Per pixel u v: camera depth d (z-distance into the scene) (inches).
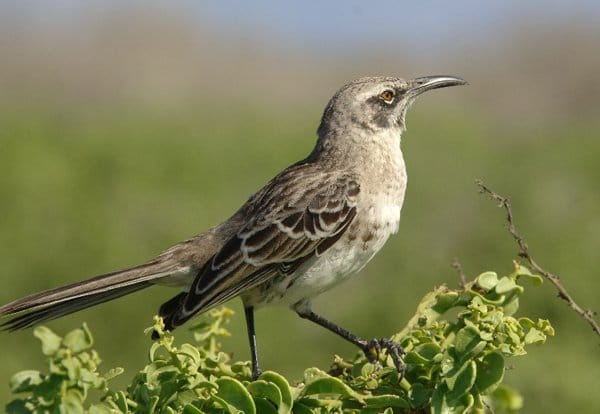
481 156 753.0
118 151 721.6
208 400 239.0
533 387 424.8
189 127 858.1
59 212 619.5
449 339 262.2
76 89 1172.5
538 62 1232.2
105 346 525.7
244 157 759.1
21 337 510.6
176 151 735.1
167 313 332.2
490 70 1226.6
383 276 585.9
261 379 242.1
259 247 339.6
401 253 595.5
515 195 647.1
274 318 528.1
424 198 665.0
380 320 553.0
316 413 246.5
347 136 361.1
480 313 245.6
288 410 241.1
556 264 552.4
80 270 586.9
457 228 622.5
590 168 697.0
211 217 643.5
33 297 311.1
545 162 709.9
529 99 1181.1
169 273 339.6
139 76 1199.6
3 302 569.9
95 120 897.5
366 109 363.6
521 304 528.7
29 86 1175.0
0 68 1196.5
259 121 922.1
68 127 833.5
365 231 348.8
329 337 539.8
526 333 254.4
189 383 238.2
